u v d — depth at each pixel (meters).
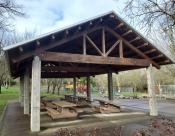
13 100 24.62
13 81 57.94
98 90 45.50
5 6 13.30
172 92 31.44
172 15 6.93
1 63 30.72
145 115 11.84
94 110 13.75
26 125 9.75
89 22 9.09
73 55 9.24
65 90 42.06
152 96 11.73
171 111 13.67
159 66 12.04
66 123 9.92
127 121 10.18
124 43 10.82
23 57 8.32
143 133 5.82
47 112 13.16
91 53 13.26
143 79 39.16
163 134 5.65
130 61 10.83
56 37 8.86
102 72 16.39
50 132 8.26
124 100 24.56
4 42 28.41
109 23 10.08
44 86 42.69
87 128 8.65
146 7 7.32
